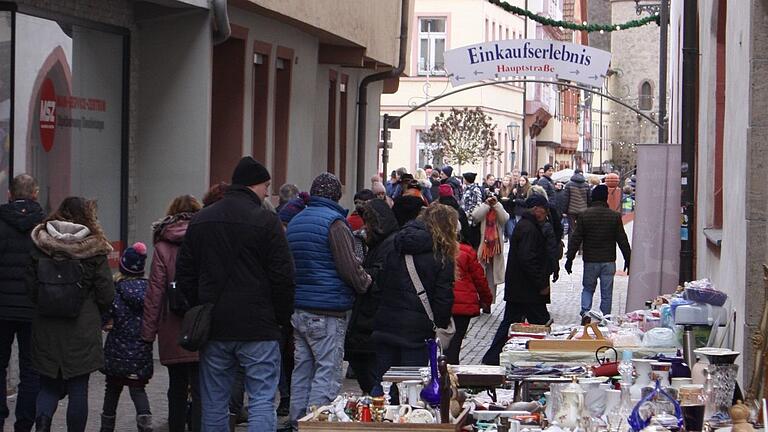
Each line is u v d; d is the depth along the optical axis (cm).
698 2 2116
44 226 1252
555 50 2664
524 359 1224
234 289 1141
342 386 1798
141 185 1980
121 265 1338
